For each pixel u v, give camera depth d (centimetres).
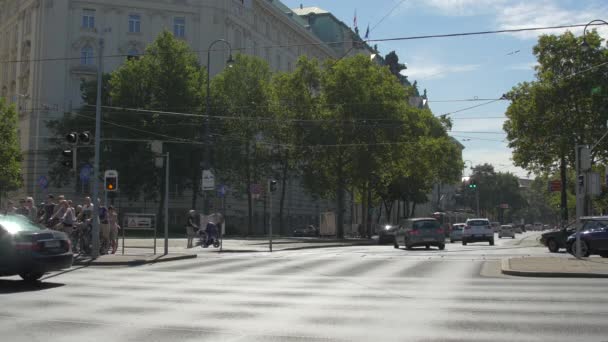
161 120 4984
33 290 1380
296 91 5512
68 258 1527
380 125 5359
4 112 5372
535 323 959
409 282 1541
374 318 1012
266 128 5434
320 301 1208
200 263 2142
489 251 2989
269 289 1401
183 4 6341
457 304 1162
